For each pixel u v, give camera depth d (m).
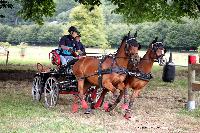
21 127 9.85
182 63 41.69
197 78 25.23
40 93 14.03
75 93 12.59
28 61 42.47
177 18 35.06
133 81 11.53
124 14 35.31
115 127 10.29
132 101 11.63
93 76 11.81
